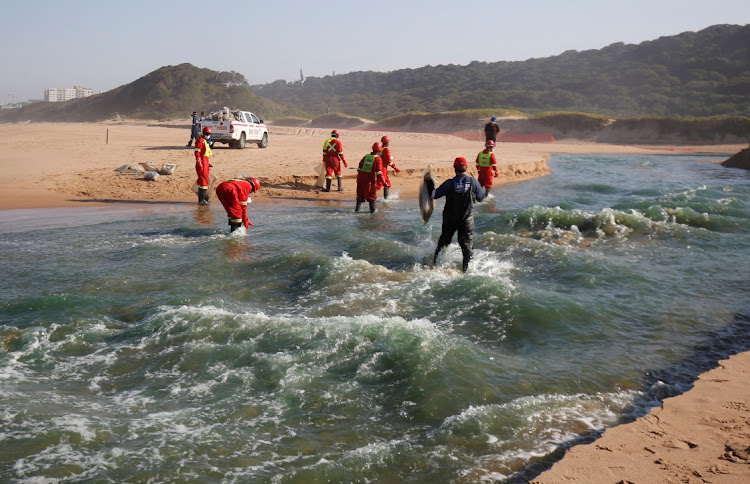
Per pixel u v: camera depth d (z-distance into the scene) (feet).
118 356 17.60
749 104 321.73
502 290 23.31
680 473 11.72
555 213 38.73
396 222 41.42
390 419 14.12
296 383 15.70
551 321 20.94
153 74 534.78
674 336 20.13
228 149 95.09
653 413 14.57
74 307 21.68
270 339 18.48
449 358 17.26
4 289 23.86
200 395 15.12
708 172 86.84
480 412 14.14
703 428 13.73
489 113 268.62
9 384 15.55
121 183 58.95
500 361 17.57
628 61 442.91
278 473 11.61
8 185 57.26
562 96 407.64
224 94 499.10
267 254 30.83
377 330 18.76
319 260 28.43
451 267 28.94
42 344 18.30
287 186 59.41
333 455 12.42
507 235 33.99
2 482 10.94
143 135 138.72
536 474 11.85
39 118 586.45
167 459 11.96
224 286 25.23
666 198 49.03
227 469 11.69
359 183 45.24
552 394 15.58
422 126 280.72
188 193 55.36
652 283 26.12
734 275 27.73
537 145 169.17
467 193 28.14
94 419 13.52
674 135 201.36
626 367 17.57
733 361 17.95
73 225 39.24
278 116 476.54
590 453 12.60
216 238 34.58
